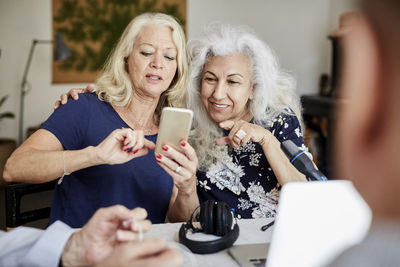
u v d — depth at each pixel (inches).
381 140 11.1
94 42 169.6
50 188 58.2
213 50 58.3
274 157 52.7
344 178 12.0
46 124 50.9
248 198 59.0
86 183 53.4
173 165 45.3
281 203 17.7
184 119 43.3
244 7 182.7
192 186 48.8
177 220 52.9
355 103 11.4
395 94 10.8
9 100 165.2
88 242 29.0
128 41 54.9
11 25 161.2
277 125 60.2
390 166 11.1
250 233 41.8
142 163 54.4
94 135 53.7
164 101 61.4
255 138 52.1
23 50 163.8
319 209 15.6
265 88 60.0
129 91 55.4
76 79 170.9
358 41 11.3
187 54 62.3
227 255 36.6
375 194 11.6
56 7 164.4
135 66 54.6
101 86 56.2
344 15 12.0
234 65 57.5
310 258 15.3
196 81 61.2
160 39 54.7
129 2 170.2
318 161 145.9
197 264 34.5
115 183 53.3
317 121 161.9
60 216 53.4
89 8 167.0
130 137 41.9
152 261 24.7
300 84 192.9
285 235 17.1
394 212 11.6
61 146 51.2
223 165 60.3
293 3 186.4
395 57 10.7
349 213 14.1
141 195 54.4
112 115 55.6
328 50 191.9
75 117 53.1
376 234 12.1
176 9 175.3
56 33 165.8
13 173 44.7
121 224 29.4
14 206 54.2
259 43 59.2
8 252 30.2
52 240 29.9
